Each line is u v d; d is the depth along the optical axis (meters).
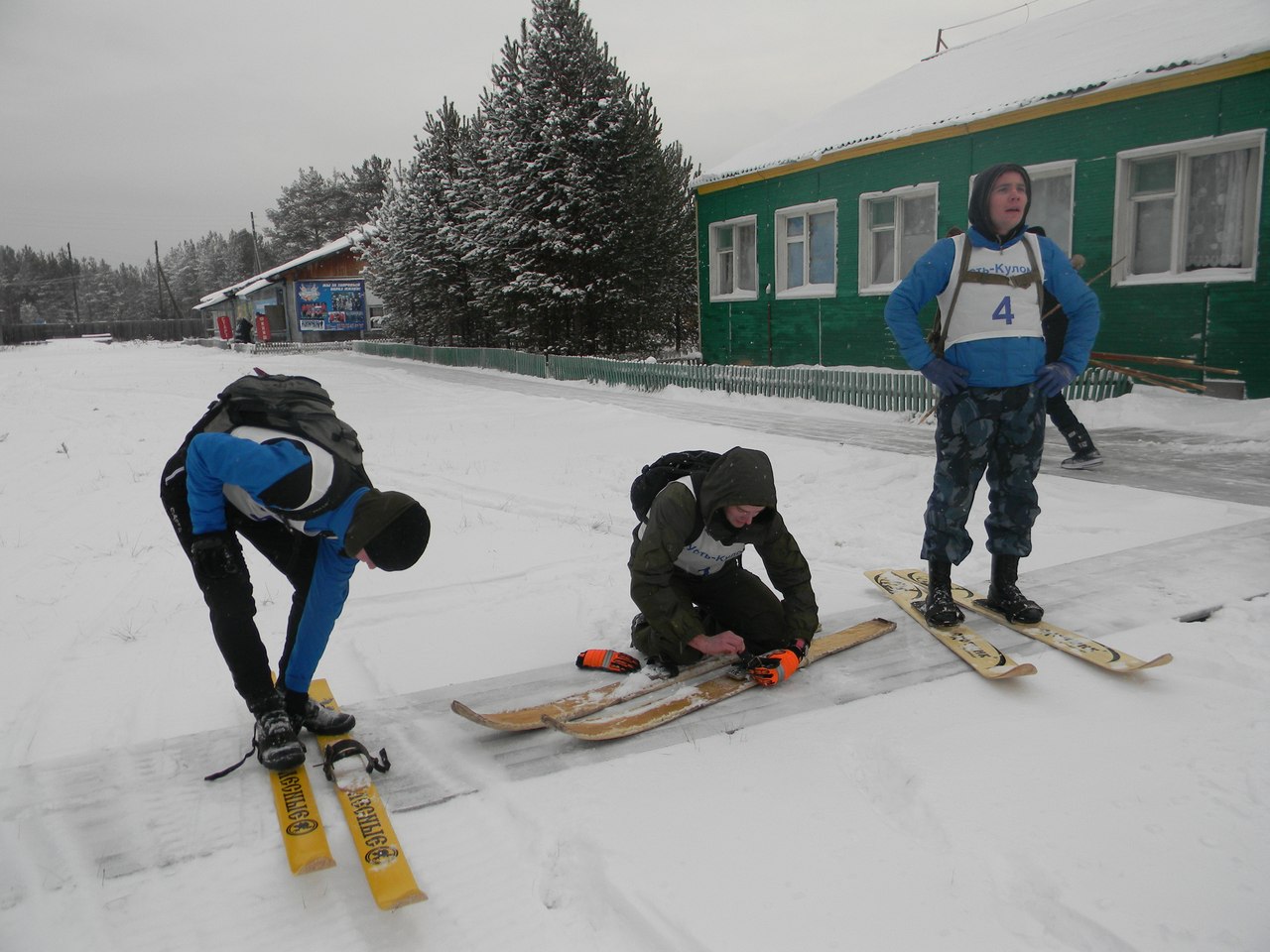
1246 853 2.27
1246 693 3.15
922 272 3.75
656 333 22.78
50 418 14.40
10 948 2.10
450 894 2.26
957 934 2.04
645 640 3.59
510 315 22.81
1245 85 9.85
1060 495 6.50
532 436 10.98
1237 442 8.20
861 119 15.74
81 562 5.86
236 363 29.09
